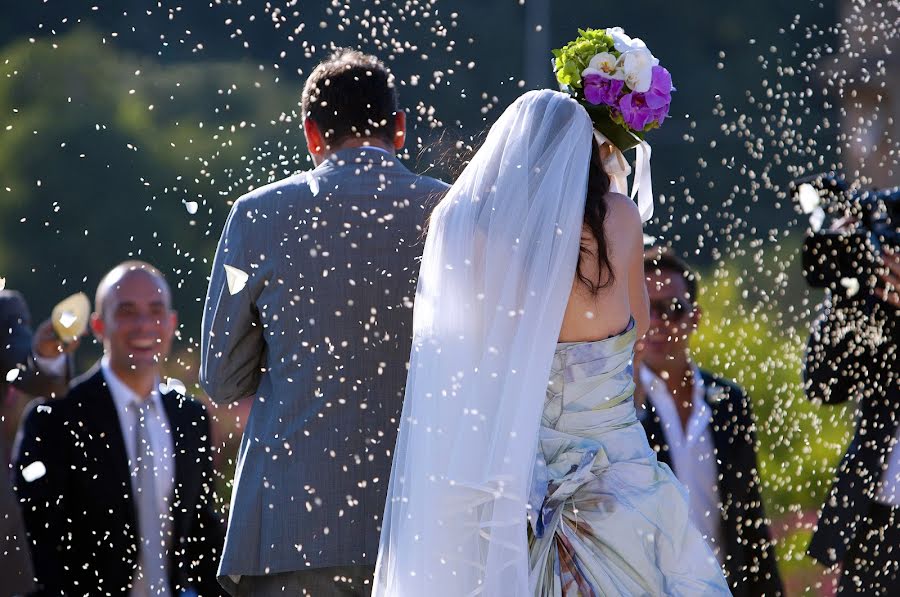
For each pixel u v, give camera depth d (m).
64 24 44.72
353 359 8.60
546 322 7.69
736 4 56.72
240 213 8.90
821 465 17.06
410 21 28.83
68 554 10.73
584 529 7.69
